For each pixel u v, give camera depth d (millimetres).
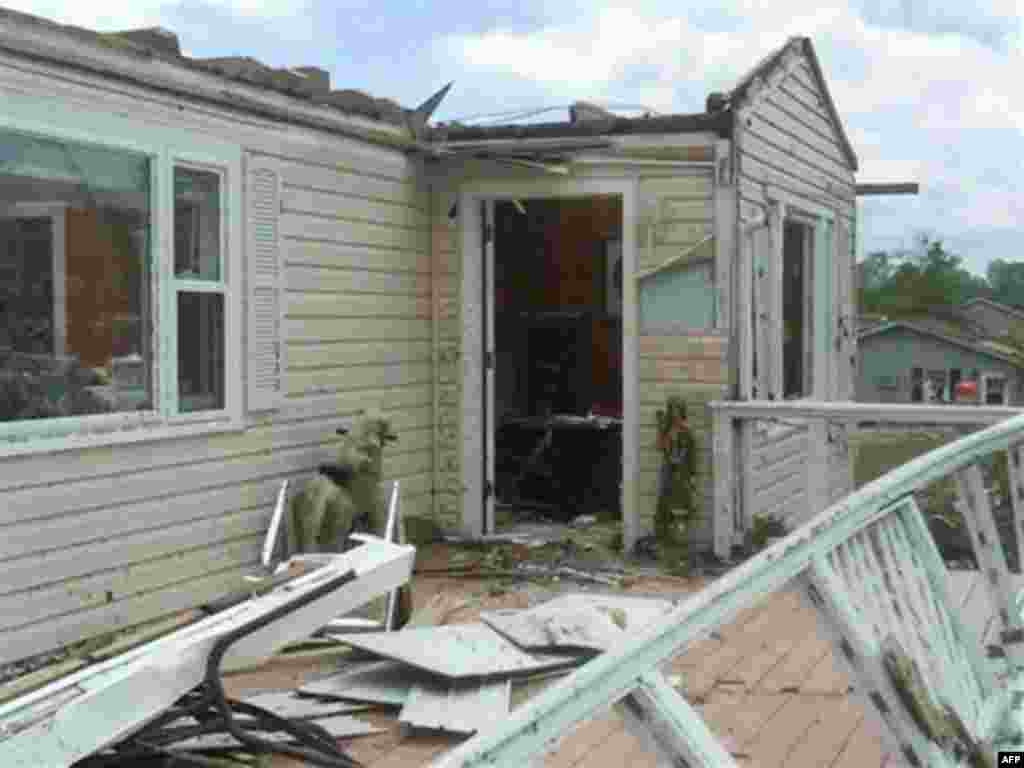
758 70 8242
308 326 7195
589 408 10820
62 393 5480
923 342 30188
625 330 8156
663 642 2195
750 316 8211
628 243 8109
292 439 7062
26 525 5293
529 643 5242
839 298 10844
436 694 4824
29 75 5238
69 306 5504
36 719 3518
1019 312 39188
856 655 2918
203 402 6375
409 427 8297
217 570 6441
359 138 7613
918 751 2992
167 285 6020
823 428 7934
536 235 10867
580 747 4344
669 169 7988
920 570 3643
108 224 5715
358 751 4379
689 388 8023
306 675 5266
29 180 5285
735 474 7984
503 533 8773
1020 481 4910
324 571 4785
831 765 4230
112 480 5742
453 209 8453
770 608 6406
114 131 5699
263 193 6773
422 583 7258
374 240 7848
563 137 8070
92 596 5641
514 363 10875
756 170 8328
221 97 6371
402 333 8195
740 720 4699
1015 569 6941
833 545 2971
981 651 3881
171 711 4055
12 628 5234
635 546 8125
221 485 6461
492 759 1780
